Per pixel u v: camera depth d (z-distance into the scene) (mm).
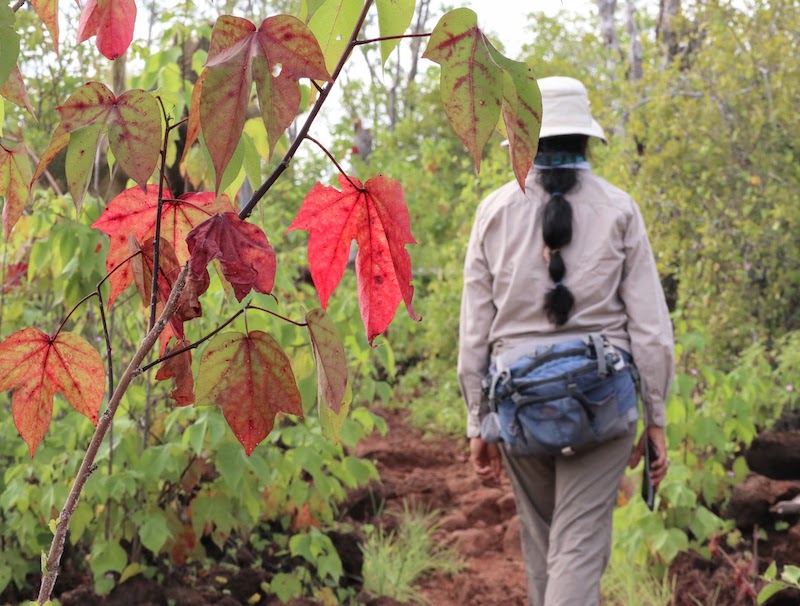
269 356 939
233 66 785
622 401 2783
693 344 4562
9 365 1021
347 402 967
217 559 4105
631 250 2873
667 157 6742
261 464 3389
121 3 1055
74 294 3156
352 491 5379
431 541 4898
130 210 1091
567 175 2885
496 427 2916
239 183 1175
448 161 11484
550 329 2840
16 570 3371
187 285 887
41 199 3410
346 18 984
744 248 6555
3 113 1107
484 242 2992
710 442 4367
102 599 3381
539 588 3016
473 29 843
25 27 4344
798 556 4047
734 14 6969
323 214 977
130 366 908
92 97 886
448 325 8242
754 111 6848
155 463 3316
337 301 4184
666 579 4043
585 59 10953
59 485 3188
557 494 2873
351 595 4098
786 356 5465
